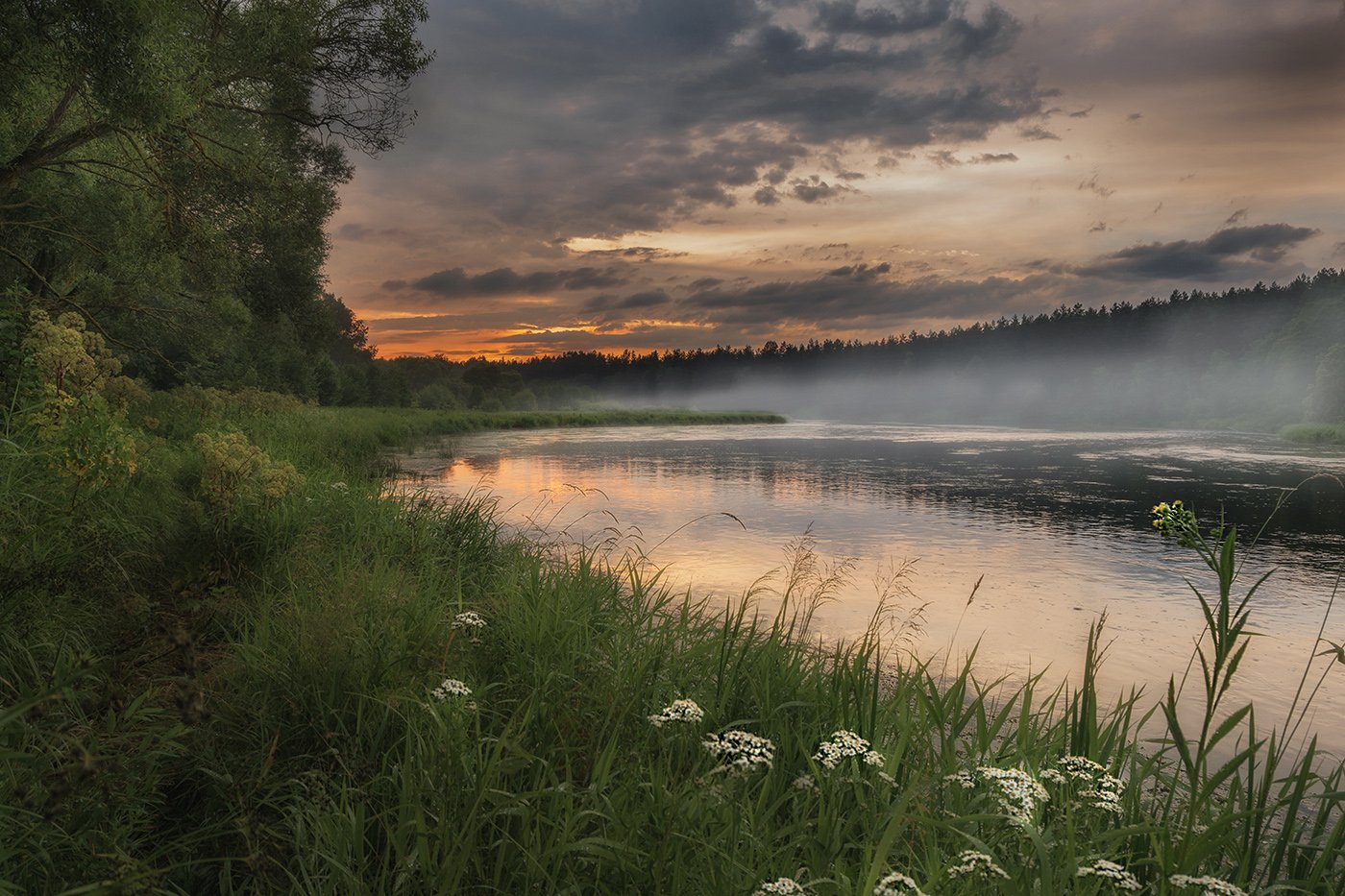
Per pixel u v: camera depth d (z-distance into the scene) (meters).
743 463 28.27
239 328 21.91
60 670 3.20
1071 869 2.41
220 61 13.48
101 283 16.02
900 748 3.09
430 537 7.96
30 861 2.35
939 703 3.66
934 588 9.49
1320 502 18.81
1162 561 11.50
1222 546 2.62
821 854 2.61
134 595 4.52
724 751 2.92
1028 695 3.61
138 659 3.82
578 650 4.48
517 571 6.55
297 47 14.34
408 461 25.39
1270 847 2.99
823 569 10.28
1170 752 4.79
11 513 4.85
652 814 2.64
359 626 4.27
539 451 32.19
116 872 2.10
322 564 5.96
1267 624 8.26
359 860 2.43
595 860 2.42
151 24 9.43
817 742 3.61
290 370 52.28
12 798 2.50
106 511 6.02
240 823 2.41
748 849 2.57
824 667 5.40
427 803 2.75
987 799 2.96
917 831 2.81
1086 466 28.67
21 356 7.41
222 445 6.61
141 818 2.76
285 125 17.39
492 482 18.66
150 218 14.40
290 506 7.21
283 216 17.58
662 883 2.35
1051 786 3.15
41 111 12.28
